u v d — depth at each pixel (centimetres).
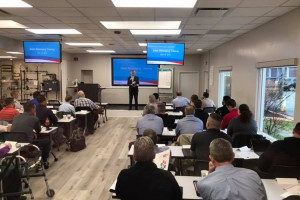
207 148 273
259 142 321
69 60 1253
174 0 370
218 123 280
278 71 489
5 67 1180
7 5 399
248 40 600
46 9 421
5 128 390
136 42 823
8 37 734
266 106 542
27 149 371
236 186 153
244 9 404
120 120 921
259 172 250
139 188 155
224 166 165
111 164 467
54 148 565
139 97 1287
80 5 397
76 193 350
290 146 237
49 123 473
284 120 467
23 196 315
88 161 482
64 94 1191
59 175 413
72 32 642
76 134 567
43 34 675
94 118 735
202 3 378
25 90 1173
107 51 1146
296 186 213
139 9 417
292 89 437
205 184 161
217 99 910
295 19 389
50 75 1163
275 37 458
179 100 712
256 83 551
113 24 543
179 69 1262
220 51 867
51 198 335
